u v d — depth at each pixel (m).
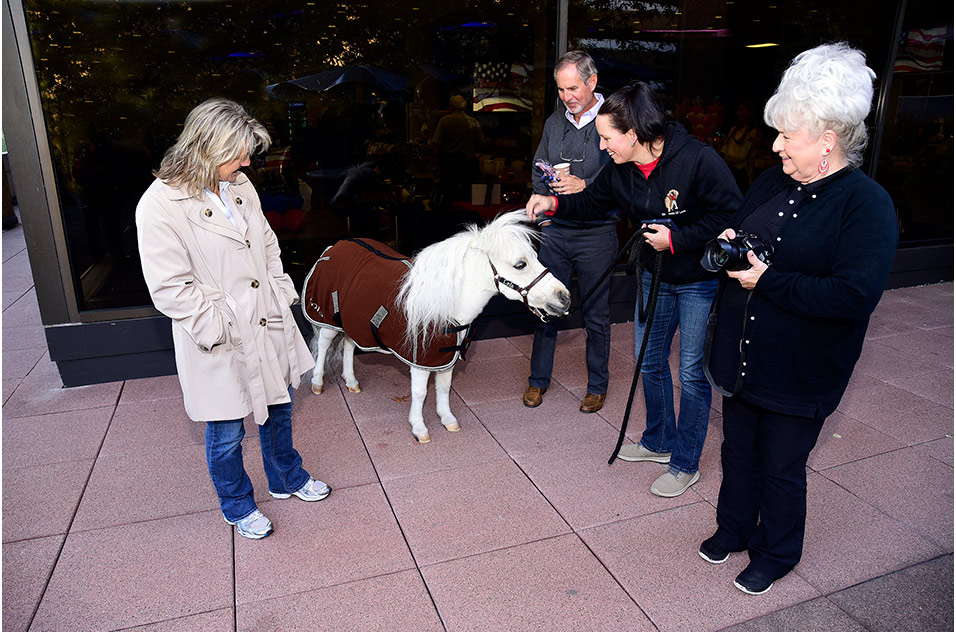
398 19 4.79
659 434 2.96
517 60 4.79
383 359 4.30
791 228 1.82
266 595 2.16
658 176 2.39
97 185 3.71
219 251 2.10
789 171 1.79
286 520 2.57
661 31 4.88
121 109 3.82
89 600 2.14
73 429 3.31
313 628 2.02
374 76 4.76
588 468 2.97
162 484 2.82
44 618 2.05
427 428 3.34
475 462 3.01
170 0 4.03
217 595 2.16
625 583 2.23
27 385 3.87
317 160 4.79
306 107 4.70
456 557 2.35
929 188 6.00
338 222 4.95
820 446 3.18
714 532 2.50
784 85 1.71
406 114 4.91
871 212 1.68
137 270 3.87
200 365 2.16
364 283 3.08
